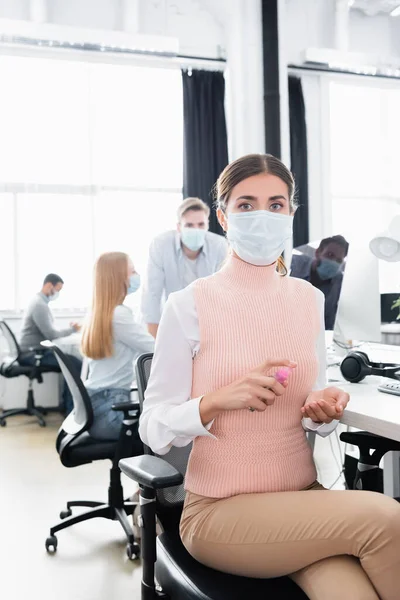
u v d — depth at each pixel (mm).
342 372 1895
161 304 3434
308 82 6145
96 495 3168
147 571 1210
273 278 1354
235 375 1230
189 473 1264
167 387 1279
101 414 2496
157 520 1401
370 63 5930
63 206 5605
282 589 1111
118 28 5375
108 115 5672
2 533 2693
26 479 3463
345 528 1027
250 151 5383
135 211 5762
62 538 2633
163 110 5793
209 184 5703
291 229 1356
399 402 1503
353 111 6406
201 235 3303
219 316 1260
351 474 2543
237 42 5367
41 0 5105
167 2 5508
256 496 1151
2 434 4645
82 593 2139
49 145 5551
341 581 1002
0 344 5465
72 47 5262
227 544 1125
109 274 2561
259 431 1216
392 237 2264
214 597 1088
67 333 5051
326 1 5949
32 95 5488
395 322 3447
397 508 1032
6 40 5066
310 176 6207
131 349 2553
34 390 5457
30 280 5570
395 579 992
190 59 5633
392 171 6535
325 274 2414
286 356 1256
